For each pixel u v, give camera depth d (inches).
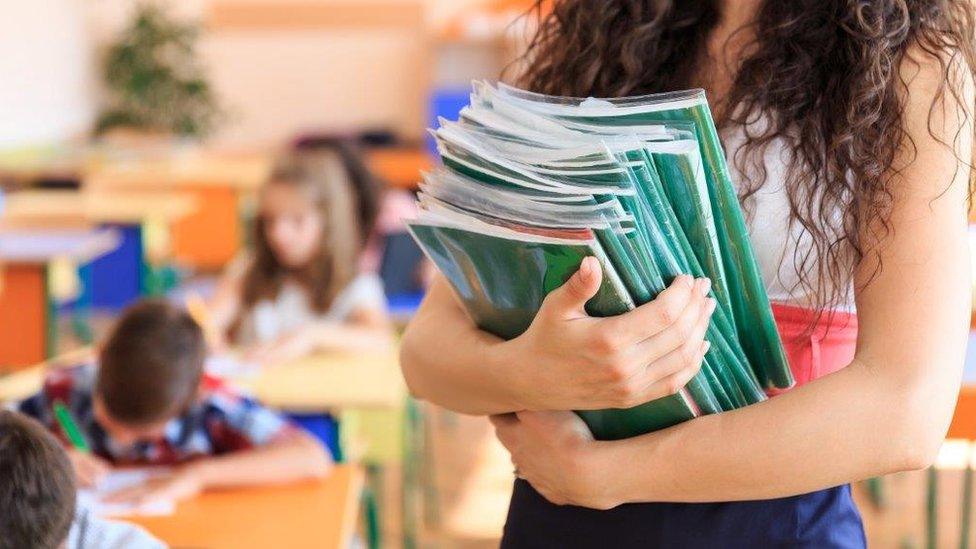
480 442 208.8
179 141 386.0
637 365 37.2
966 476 143.9
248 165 355.6
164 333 94.5
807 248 40.9
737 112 42.3
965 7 39.6
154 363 93.4
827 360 41.8
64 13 387.5
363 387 127.8
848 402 37.4
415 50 433.4
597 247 35.4
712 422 39.2
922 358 37.4
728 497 39.1
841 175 39.2
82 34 407.2
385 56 434.6
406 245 198.7
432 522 167.9
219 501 91.4
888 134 38.4
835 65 40.3
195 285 308.0
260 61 436.5
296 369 135.3
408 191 351.3
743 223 37.4
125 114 410.6
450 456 200.1
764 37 42.4
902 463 37.5
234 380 129.6
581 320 37.2
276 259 153.3
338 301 152.4
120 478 94.3
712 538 41.7
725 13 45.4
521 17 52.9
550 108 38.4
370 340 146.9
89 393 98.7
